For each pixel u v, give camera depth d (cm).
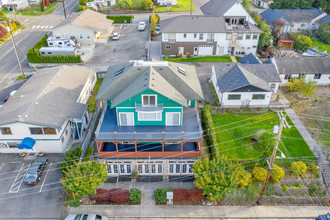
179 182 3175
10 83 4944
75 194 2870
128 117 3216
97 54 6041
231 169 2873
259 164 3278
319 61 4928
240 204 2927
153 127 3244
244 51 5981
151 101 3092
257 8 9719
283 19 7044
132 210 2842
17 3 8725
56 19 8225
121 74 3538
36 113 3388
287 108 4381
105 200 2934
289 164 3350
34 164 3203
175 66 3750
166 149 3219
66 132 3616
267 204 2934
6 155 3469
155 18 7356
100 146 3136
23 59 5853
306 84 4466
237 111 4259
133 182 3161
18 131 3309
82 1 9331
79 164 2781
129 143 3322
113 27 7688
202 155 3406
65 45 6034
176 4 9788
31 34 7100
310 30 7419
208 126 3691
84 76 4569
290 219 2797
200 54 6175
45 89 3862
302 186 3116
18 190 3025
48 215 2781
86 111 3894
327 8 8494
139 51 6212
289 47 6612
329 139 3734
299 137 3759
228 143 3619
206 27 5912
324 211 2884
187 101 3434
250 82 4150
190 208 2875
